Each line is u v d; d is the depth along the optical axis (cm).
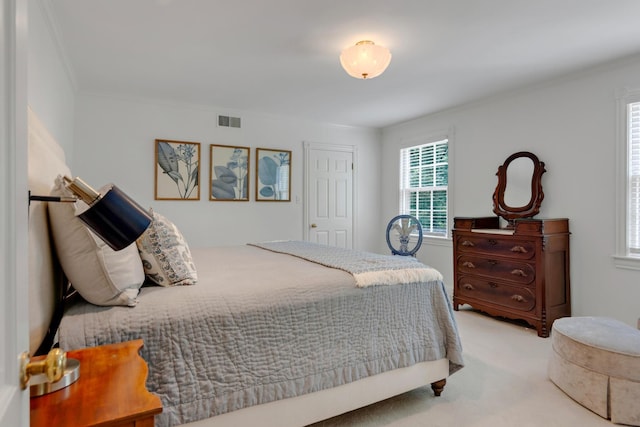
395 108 436
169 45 267
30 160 110
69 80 326
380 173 557
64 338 112
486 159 401
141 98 396
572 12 220
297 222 492
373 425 177
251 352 144
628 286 292
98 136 379
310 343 160
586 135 316
